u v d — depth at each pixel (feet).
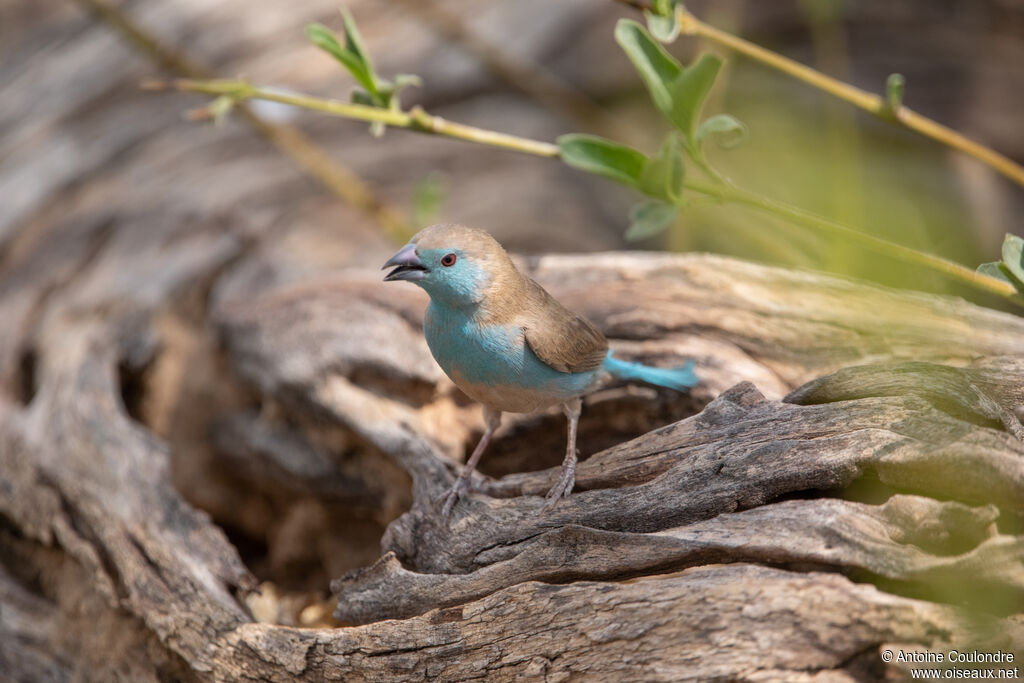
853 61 52.01
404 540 25.90
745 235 36.83
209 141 48.85
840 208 26.53
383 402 31.04
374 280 34.04
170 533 29.32
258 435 33.81
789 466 22.16
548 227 46.68
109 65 51.93
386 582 24.56
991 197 45.78
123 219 44.37
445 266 24.39
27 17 59.36
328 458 32.17
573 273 33.78
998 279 24.27
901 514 20.40
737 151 40.42
